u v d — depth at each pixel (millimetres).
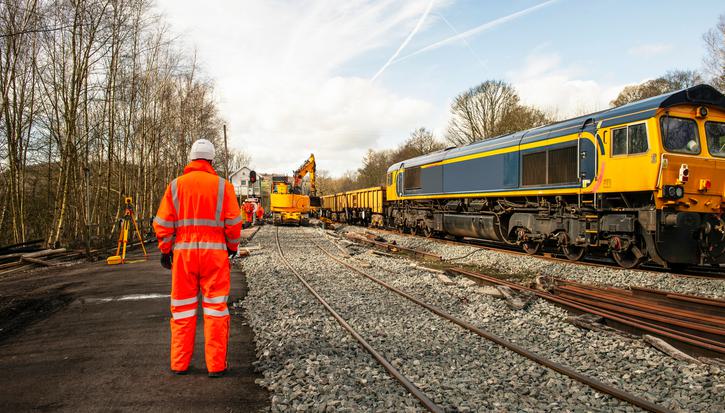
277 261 12727
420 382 4031
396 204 23266
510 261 11898
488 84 41094
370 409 3451
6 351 4746
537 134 12188
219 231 4016
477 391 3887
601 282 8984
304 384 3885
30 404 3434
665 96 8898
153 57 20469
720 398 3713
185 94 24797
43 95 17344
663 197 8617
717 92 9258
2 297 7492
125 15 16781
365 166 73562
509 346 5039
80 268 11234
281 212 32188
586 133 10406
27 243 13859
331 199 45375
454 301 7527
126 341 5086
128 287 8406
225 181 4105
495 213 14148
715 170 8992
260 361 4469
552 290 8055
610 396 3766
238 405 3492
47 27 14562
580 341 5332
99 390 3715
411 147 61906
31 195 22328
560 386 3973
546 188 11766
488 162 14336
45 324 5832
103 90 16625
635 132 9203
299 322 5934
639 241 9625
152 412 3322
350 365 4383
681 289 8039
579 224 10805
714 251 9016
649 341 5031
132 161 21344
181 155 24719
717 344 4719
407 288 8617
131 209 12586
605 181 9859
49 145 19031
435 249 15805
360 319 6309
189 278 3982
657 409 3406
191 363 4418
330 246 17328
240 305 7305
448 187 16859
